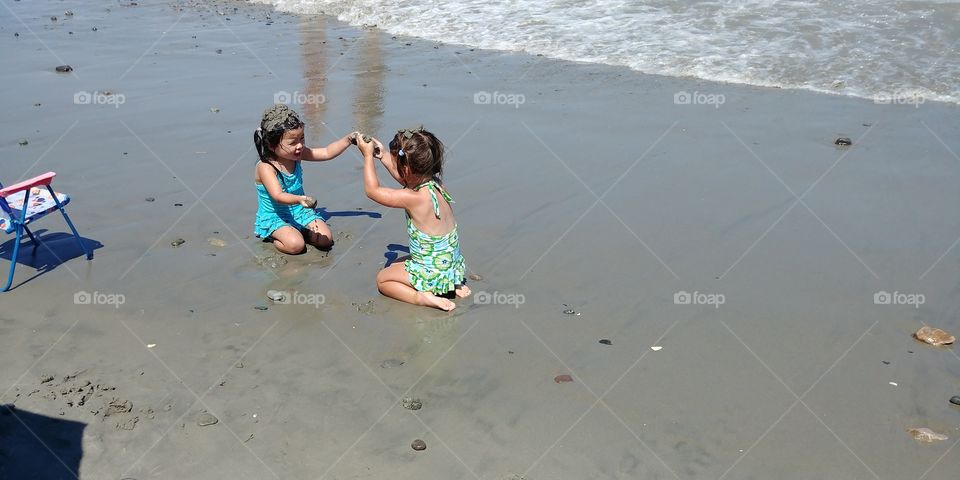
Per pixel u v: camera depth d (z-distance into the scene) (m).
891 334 4.70
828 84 9.17
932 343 4.58
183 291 5.23
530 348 4.61
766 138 7.79
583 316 4.94
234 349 4.59
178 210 6.46
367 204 6.61
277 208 5.85
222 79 10.09
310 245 5.93
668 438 3.84
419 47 11.53
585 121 8.38
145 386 4.24
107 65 10.77
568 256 5.70
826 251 5.69
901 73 9.25
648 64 10.16
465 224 6.23
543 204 6.53
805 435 3.87
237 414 4.02
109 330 4.77
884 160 7.21
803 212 6.28
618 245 5.83
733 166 7.18
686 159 7.35
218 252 5.79
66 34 12.57
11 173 7.15
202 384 4.26
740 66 9.84
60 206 5.55
